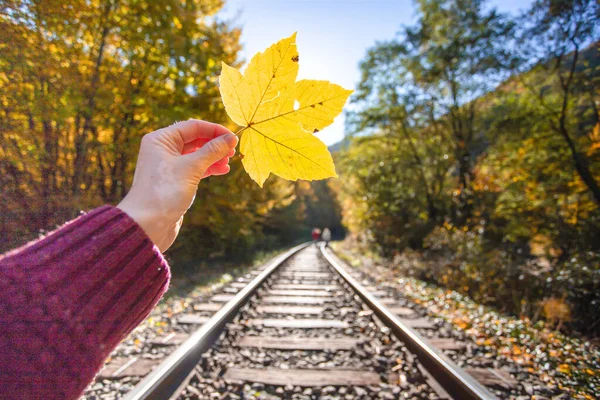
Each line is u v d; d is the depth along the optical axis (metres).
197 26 5.11
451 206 15.35
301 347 3.27
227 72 0.64
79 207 3.46
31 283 0.46
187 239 8.41
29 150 2.91
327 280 7.84
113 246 0.55
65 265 0.50
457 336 3.68
